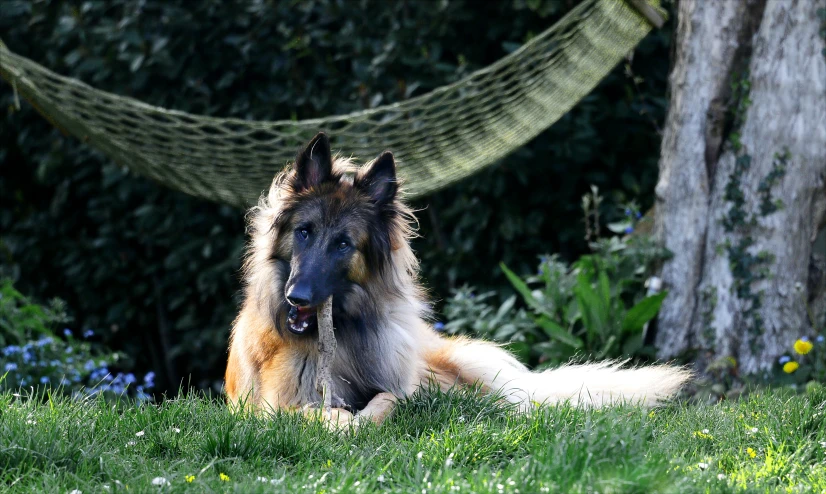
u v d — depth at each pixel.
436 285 12.92
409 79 12.55
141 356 14.80
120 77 13.38
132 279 14.45
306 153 6.88
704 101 9.29
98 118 8.84
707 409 6.51
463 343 8.05
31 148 14.50
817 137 8.97
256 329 7.08
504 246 12.63
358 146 9.53
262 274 6.92
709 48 9.25
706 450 5.35
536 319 10.17
